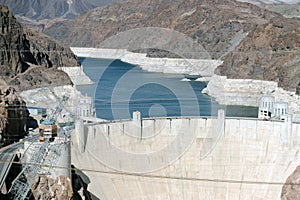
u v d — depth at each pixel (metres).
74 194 104.94
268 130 129.12
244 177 126.88
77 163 111.94
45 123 107.31
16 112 126.12
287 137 126.56
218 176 127.25
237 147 129.75
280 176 125.31
